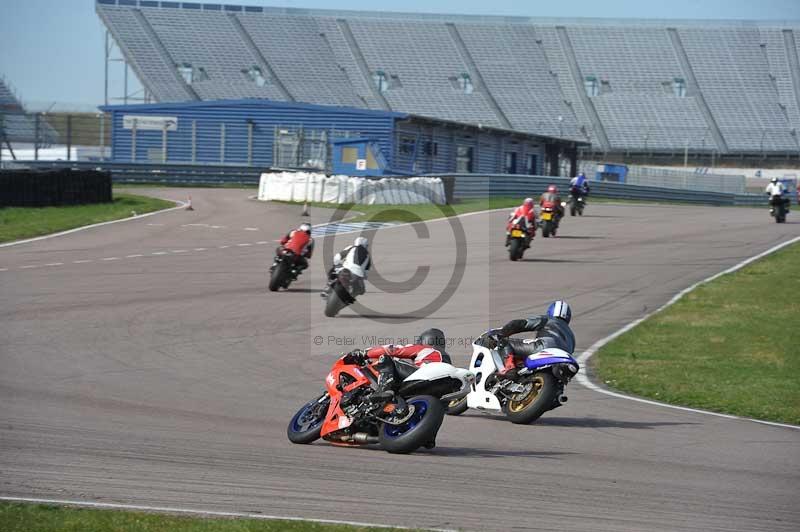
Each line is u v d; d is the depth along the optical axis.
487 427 18.91
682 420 20.25
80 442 16.03
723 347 29.08
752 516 12.75
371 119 110.69
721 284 41.28
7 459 14.67
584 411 20.97
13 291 37.06
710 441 18.06
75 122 125.00
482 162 124.88
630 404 22.05
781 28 179.88
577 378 25.09
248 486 13.45
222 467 14.57
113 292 37.28
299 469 14.60
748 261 49.34
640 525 12.11
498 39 174.88
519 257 49.31
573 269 46.06
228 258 49.91
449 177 86.19
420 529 11.38
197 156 114.38
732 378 25.00
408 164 113.12
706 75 173.00
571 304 36.53
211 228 64.50
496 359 19.67
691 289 40.03
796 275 43.84
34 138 120.81
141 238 58.56
